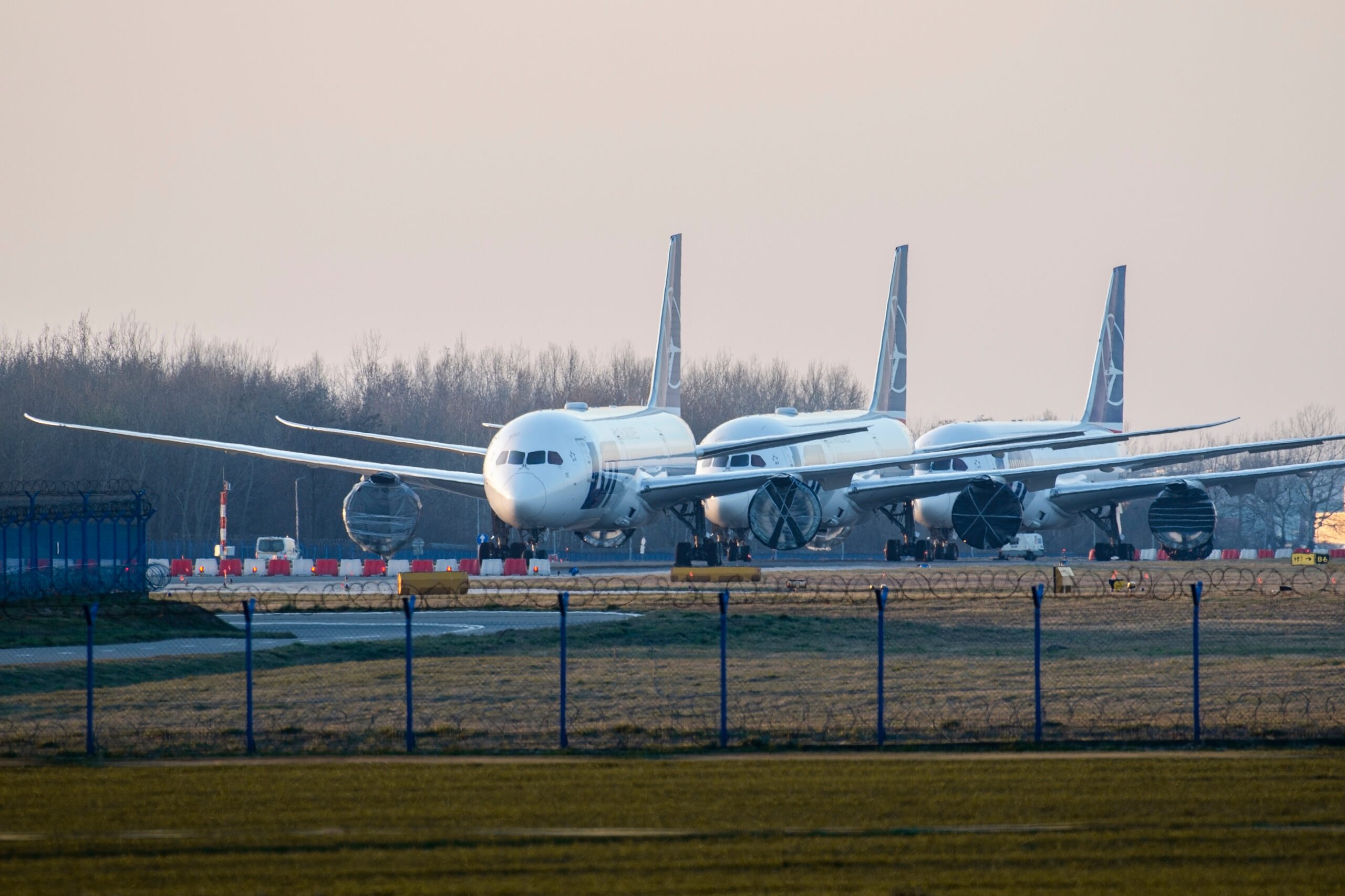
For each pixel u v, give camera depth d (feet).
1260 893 183.11
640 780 245.65
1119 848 203.10
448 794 236.22
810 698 329.93
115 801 231.09
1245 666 376.68
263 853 201.98
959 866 194.80
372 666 382.83
